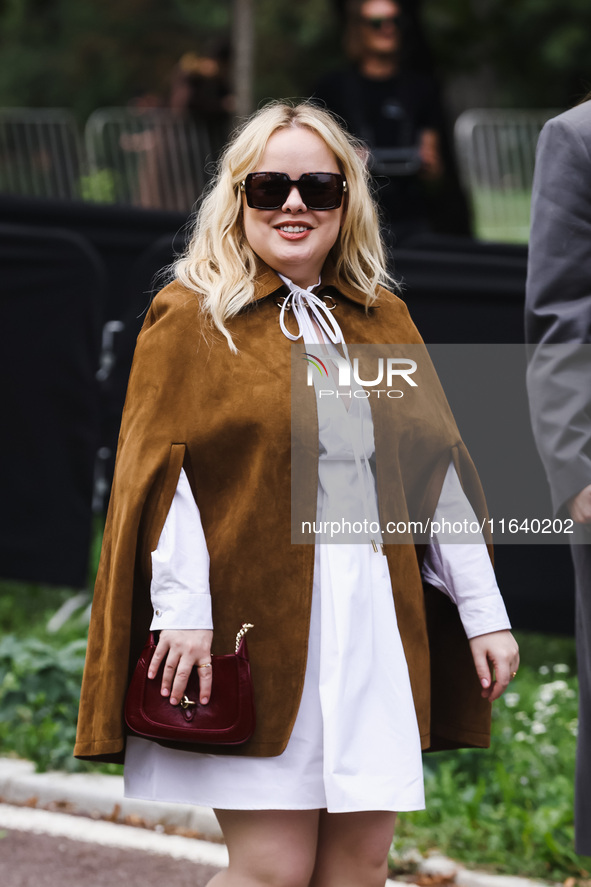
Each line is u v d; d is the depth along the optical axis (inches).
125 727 253.0
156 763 254.7
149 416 251.3
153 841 390.9
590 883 356.5
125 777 259.9
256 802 246.5
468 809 390.6
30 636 553.3
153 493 249.6
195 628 245.1
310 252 260.4
